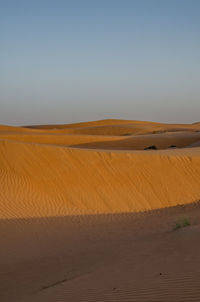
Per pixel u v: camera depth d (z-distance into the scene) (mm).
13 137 55406
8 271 8117
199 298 5020
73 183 18688
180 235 9203
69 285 6184
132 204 18219
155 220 14867
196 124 122500
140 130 87188
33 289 6395
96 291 5688
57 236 11836
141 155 21812
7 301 5930
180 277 5855
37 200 16703
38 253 9695
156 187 19484
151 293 5355
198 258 6758
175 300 5027
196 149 30141
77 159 20312
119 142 54688
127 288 5656
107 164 20438
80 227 13398
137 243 9234
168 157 21766
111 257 8023
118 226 13664
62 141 55688
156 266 6637
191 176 20656
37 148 20422
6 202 15875
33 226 13250
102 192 18562
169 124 124625
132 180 19672
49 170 19078
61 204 17078
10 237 11641
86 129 90938
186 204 18484
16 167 18766
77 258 8586
